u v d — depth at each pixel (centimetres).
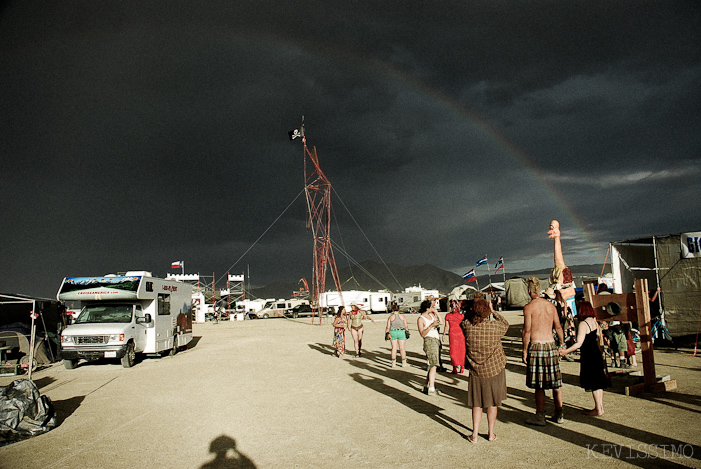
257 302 7575
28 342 1605
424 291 6153
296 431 689
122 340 1454
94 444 653
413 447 592
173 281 1875
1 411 686
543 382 650
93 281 1558
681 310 1590
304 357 1616
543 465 507
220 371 1340
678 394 824
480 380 591
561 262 1382
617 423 658
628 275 1847
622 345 1076
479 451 563
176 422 767
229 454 594
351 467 530
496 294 5072
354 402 871
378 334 2667
